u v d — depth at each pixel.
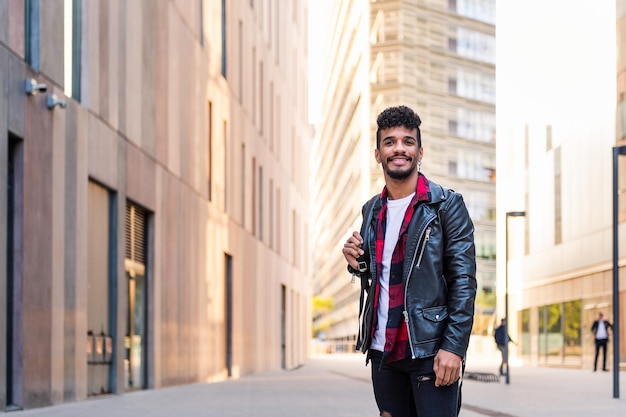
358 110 81.62
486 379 21.28
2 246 10.66
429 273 3.61
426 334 3.58
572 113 32.50
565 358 33.31
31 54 11.99
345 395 15.23
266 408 11.90
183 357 20.42
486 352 56.06
